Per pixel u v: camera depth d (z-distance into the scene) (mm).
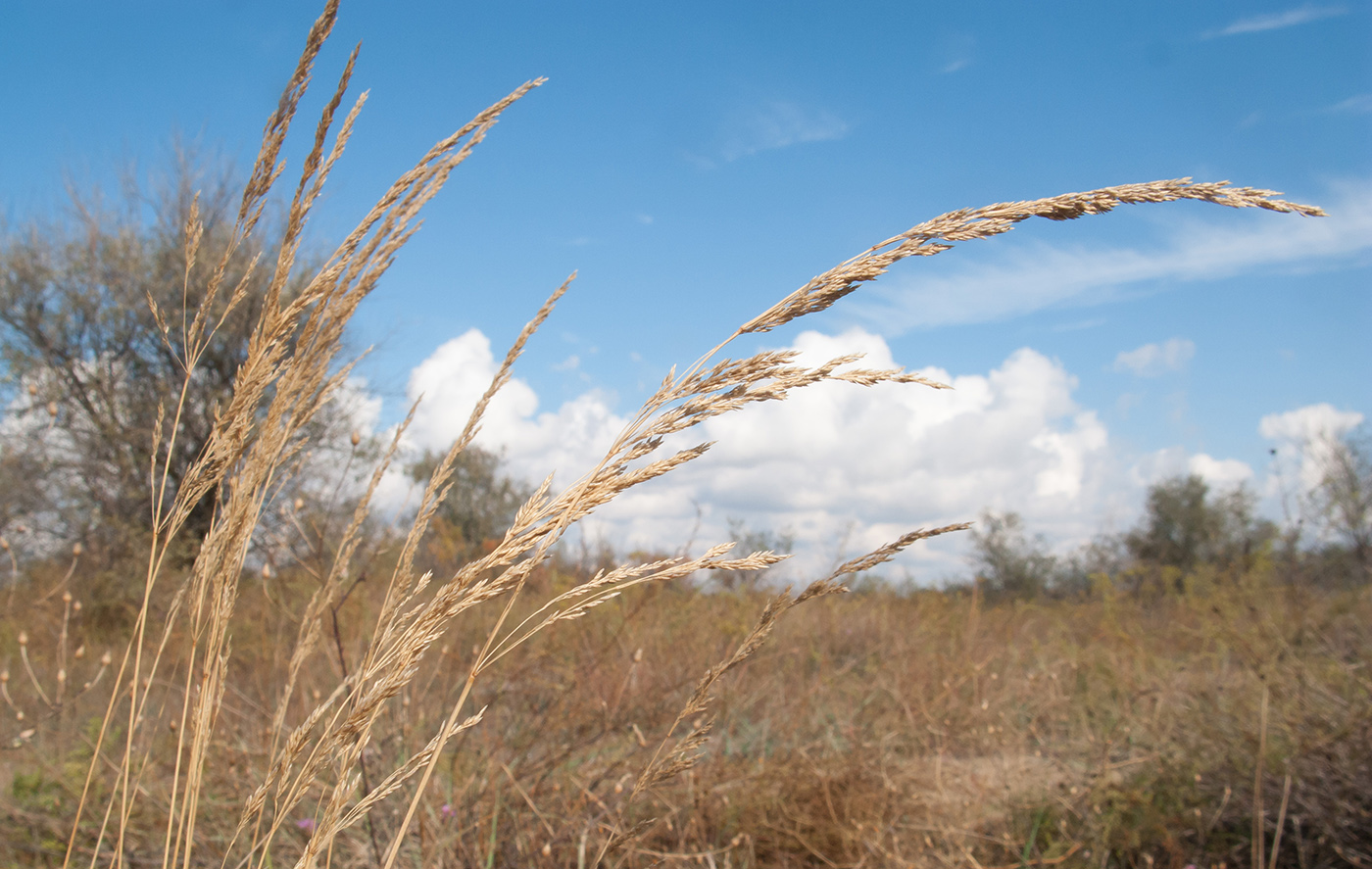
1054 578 18109
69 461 12516
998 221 1150
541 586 4773
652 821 1512
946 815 3402
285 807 1201
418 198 1344
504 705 3740
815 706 4930
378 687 1142
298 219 1289
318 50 1247
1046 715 4965
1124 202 1107
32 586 7129
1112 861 3318
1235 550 10297
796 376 1165
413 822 2752
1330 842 3195
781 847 3139
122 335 13492
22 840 2848
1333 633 4996
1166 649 6426
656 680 4297
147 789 2891
